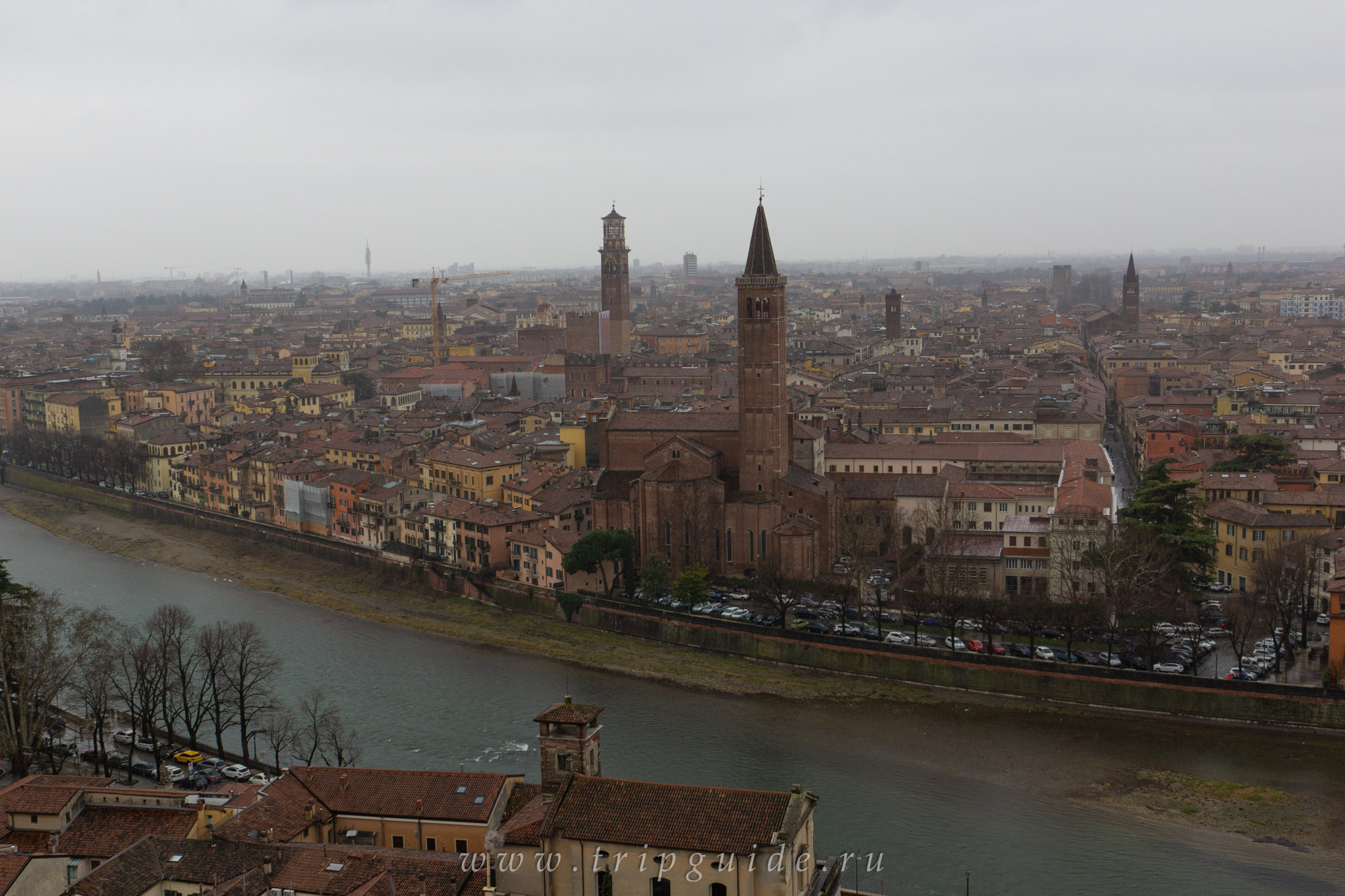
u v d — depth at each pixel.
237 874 123.12
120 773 182.12
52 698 186.50
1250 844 167.12
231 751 195.12
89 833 134.75
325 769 146.88
